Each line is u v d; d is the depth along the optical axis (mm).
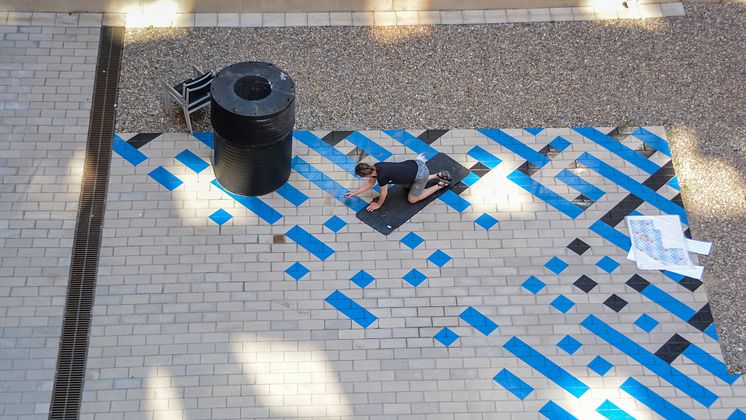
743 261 9594
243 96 9078
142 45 11055
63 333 8773
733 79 11117
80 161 9961
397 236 9633
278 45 11195
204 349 8758
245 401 8477
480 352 8867
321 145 10328
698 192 10117
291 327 8938
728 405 8633
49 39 10969
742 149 10469
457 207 9883
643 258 9578
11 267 9133
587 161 10336
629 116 10734
